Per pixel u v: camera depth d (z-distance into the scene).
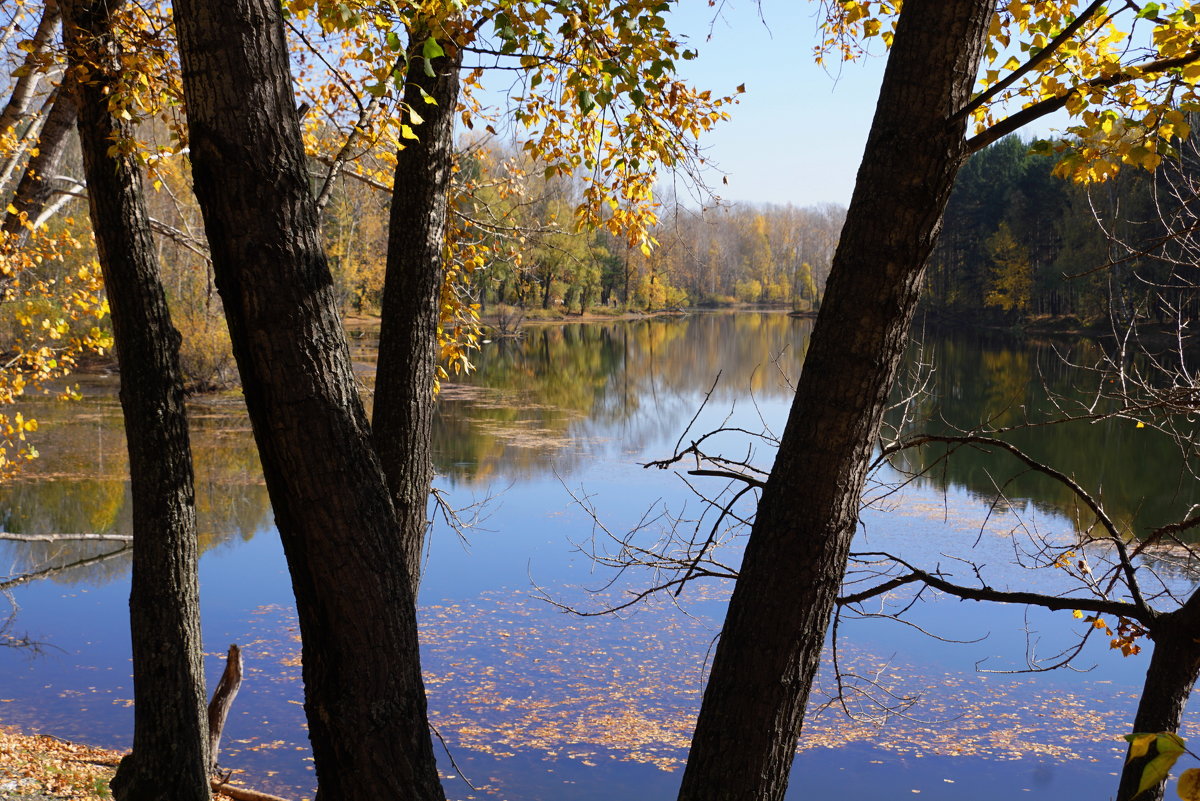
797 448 2.67
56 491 18.73
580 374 40.44
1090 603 3.93
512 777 8.45
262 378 2.56
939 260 57.09
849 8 4.35
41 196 6.20
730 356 46.38
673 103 5.07
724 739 2.67
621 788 8.29
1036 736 9.41
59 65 4.40
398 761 2.72
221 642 11.49
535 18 3.99
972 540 15.32
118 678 10.59
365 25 3.94
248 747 8.90
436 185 3.97
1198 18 2.98
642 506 17.81
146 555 4.66
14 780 7.47
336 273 40.69
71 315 8.68
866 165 2.60
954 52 2.48
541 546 15.50
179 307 30.73
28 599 13.02
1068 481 4.17
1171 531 4.11
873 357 2.60
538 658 11.20
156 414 4.62
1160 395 4.36
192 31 2.41
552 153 5.30
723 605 12.91
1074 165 3.09
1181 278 4.54
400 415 3.97
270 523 16.84
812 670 2.71
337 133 5.52
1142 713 3.93
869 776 8.54
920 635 11.88
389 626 2.71
